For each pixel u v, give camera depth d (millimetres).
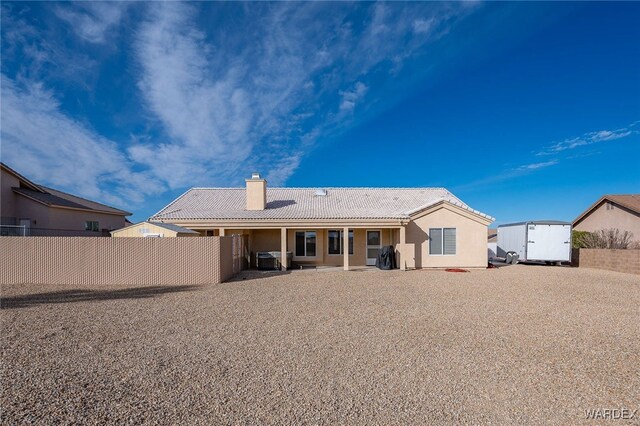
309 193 25078
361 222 18984
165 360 5266
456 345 6035
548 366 5094
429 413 3750
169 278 14000
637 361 5312
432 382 4531
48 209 23688
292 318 7961
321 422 3557
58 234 24344
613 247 23578
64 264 13906
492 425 3541
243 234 20062
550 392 4270
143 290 12266
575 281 14500
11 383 4406
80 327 7133
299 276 16250
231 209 21281
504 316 8188
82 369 4891
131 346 5910
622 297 10781
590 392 4277
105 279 13938
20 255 13938
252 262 21172
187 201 22812
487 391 4285
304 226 18891
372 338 6422
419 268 19594
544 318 8008
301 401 3994
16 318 7926
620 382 4562
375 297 10672
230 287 12922
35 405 3846
